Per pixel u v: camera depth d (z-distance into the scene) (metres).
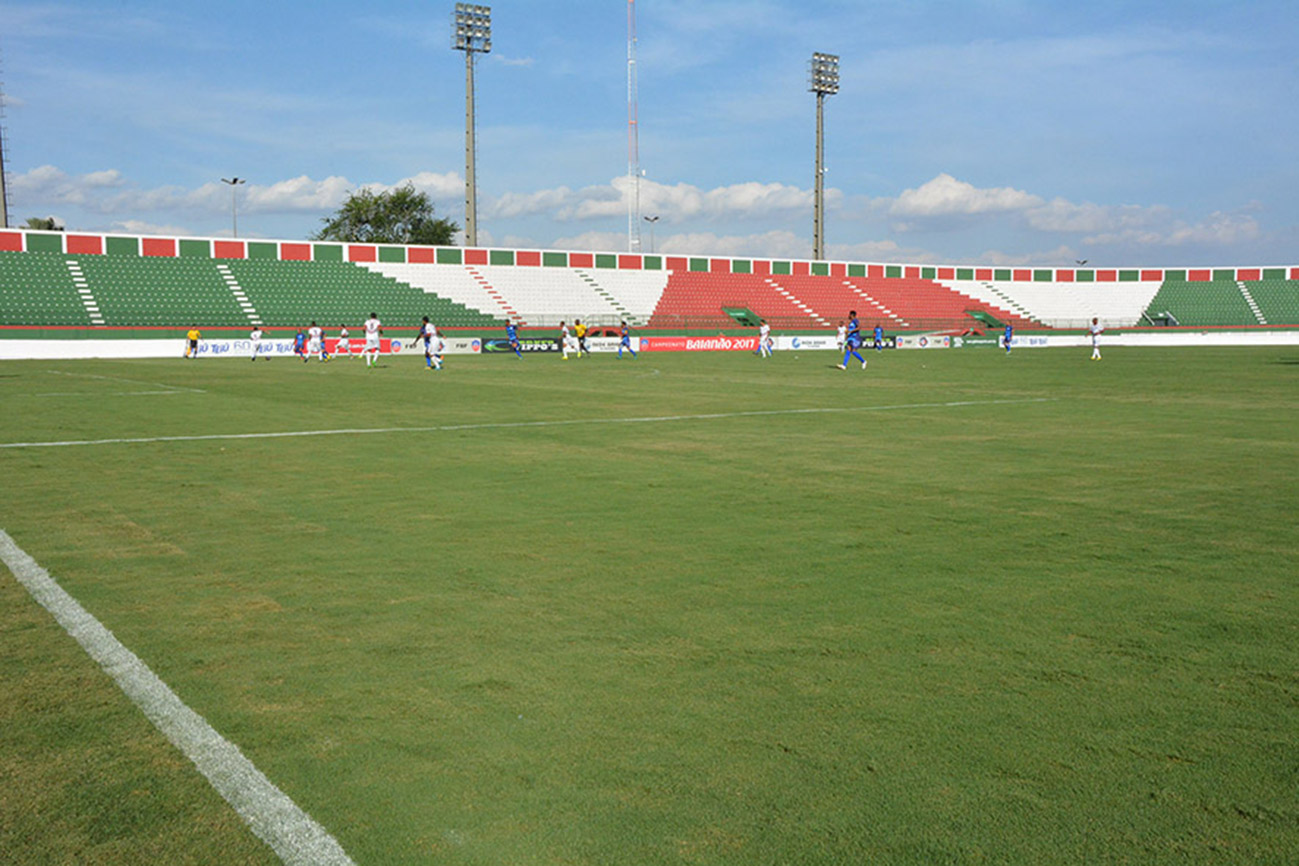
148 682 4.17
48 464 10.69
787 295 67.19
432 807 3.10
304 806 3.11
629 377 29.16
